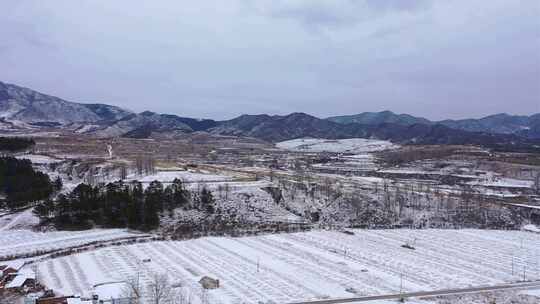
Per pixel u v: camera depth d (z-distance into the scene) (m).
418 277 86.12
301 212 143.50
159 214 125.06
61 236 110.06
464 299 74.38
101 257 94.62
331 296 74.06
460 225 141.38
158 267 88.19
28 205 131.88
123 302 66.75
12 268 83.00
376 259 98.69
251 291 75.62
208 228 122.50
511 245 116.38
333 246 110.06
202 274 84.50
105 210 122.25
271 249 105.56
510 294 77.50
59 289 74.12
